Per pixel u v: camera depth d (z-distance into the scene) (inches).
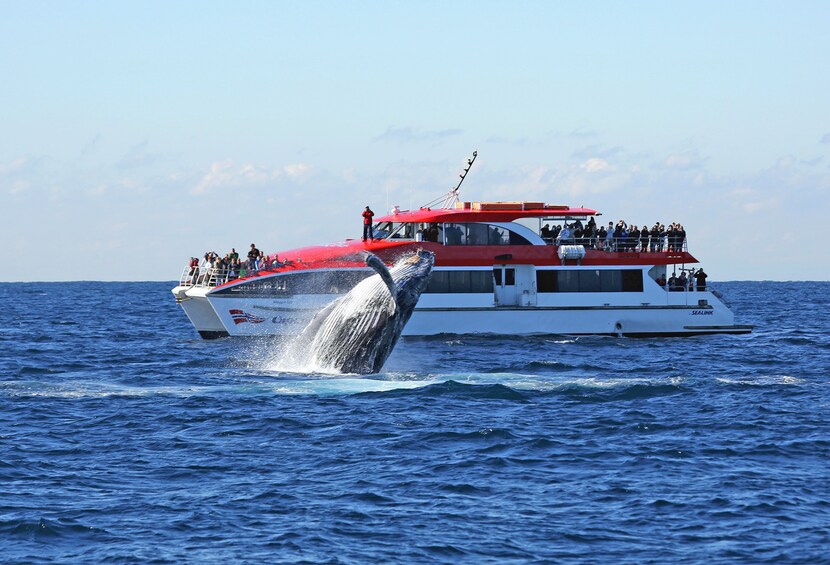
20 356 4256.9
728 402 2834.6
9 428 2434.8
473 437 2341.3
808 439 2351.1
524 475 2023.9
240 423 2487.7
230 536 1649.9
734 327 5246.1
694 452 2220.7
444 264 4913.9
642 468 2084.2
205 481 1974.7
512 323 4987.7
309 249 4869.6
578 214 5088.6
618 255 5118.1
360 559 1549.0
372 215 5014.8
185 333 5895.7
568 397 2883.9
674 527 1702.8
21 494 1877.5
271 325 4719.5
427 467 2078.0
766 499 1854.1
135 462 2119.8
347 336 2952.8
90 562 1540.4
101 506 1804.9
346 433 2375.7
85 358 4153.5
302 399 2770.7
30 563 1536.7
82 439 2325.3
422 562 1539.1
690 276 5290.4
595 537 1653.5
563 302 5059.1
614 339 5002.5
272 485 1942.7
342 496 1870.1
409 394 2842.0
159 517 1744.6
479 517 1750.7
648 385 3058.6
